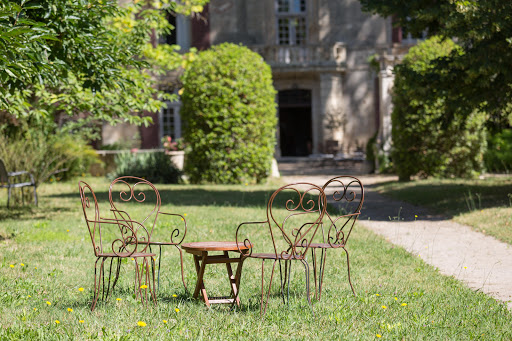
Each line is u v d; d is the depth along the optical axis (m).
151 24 10.81
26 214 9.96
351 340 3.45
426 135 16.11
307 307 4.22
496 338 3.49
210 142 16.78
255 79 16.98
